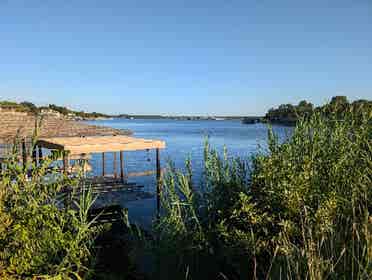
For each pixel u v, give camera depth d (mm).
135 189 12664
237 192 4512
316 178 4023
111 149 10617
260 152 4715
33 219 3264
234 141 38375
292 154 4395
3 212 3221
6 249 3146
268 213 4125
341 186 4090
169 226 4543
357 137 4484
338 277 2695
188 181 5016
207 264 4352
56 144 10383
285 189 3867
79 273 4082
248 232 4129
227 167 4984
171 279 4375
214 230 4406
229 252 4008
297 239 3699
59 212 3578
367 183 3953
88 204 4098
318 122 4797
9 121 12992
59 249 3441
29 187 3404
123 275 5012
